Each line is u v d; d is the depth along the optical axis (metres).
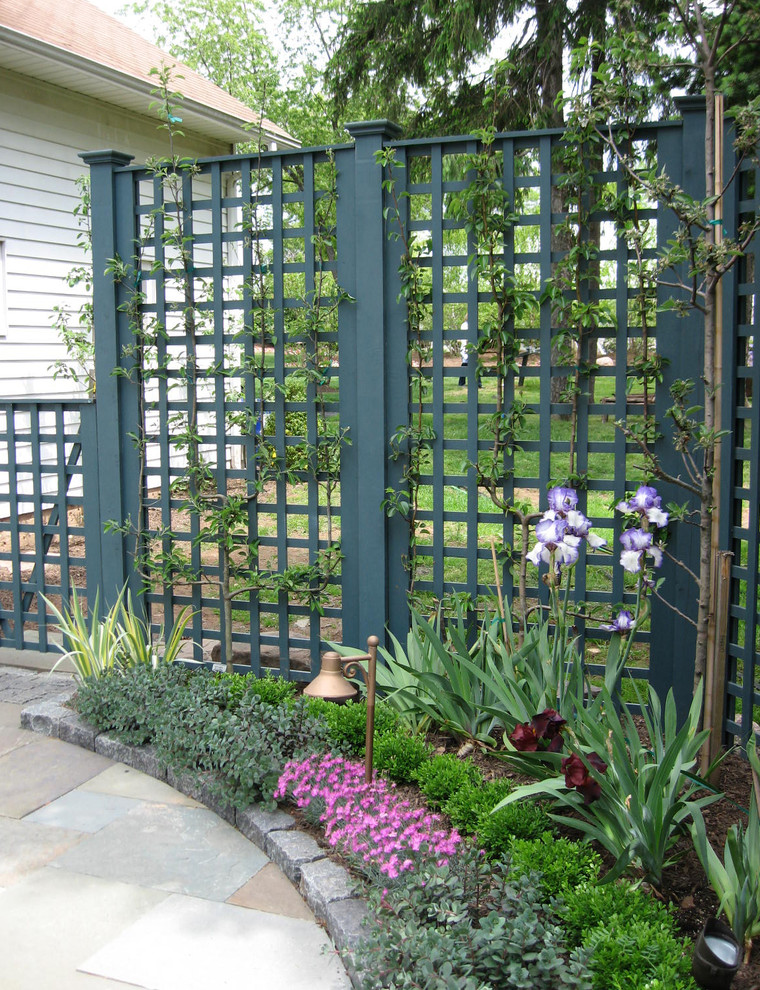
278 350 4.11
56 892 2.60
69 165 8.42
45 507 8.23
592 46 3.23
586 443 3.59
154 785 3.38
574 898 2.16
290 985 2.16
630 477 8.38
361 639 4.00
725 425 3.29
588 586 5.70
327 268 3.96
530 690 3.14
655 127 3.39
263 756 3.02
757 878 2.17
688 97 3.29
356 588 4.05
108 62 8.23
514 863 2.37
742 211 3.22
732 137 3.25
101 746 3.65
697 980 1.89
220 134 10.18
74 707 3.94
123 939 2.36
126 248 4.41
